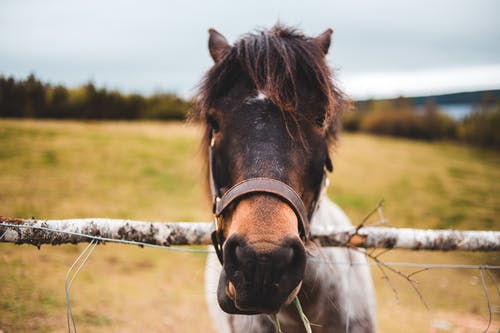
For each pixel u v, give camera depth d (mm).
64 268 5711
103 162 14102
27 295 4555
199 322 4422
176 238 1942
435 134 32219
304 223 1592
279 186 1513
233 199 1529
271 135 1597
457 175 17094
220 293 1592
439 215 10273
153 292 5199
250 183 1516
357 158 19641
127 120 29750
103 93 28891
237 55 1735
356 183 14039
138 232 1899
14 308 4184
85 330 3947
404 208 10883
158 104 31281
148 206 9461
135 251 6910
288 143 1607
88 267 5934
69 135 18672
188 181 12555
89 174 12305
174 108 31094
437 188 13992
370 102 38125
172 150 17312
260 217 1436
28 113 24672
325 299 2006
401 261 6996
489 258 7195
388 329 4586
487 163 21688
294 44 1771
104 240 1827
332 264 2053
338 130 2182
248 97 1681
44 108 25625
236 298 1382
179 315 4566
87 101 28000
